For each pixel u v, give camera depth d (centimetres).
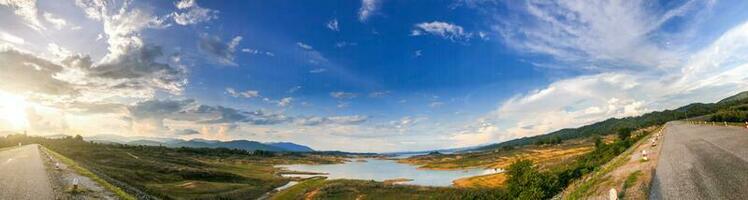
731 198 1639
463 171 15312
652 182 2344
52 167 5544
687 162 2998
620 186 2453
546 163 11538
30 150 11350
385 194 8119
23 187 3400
